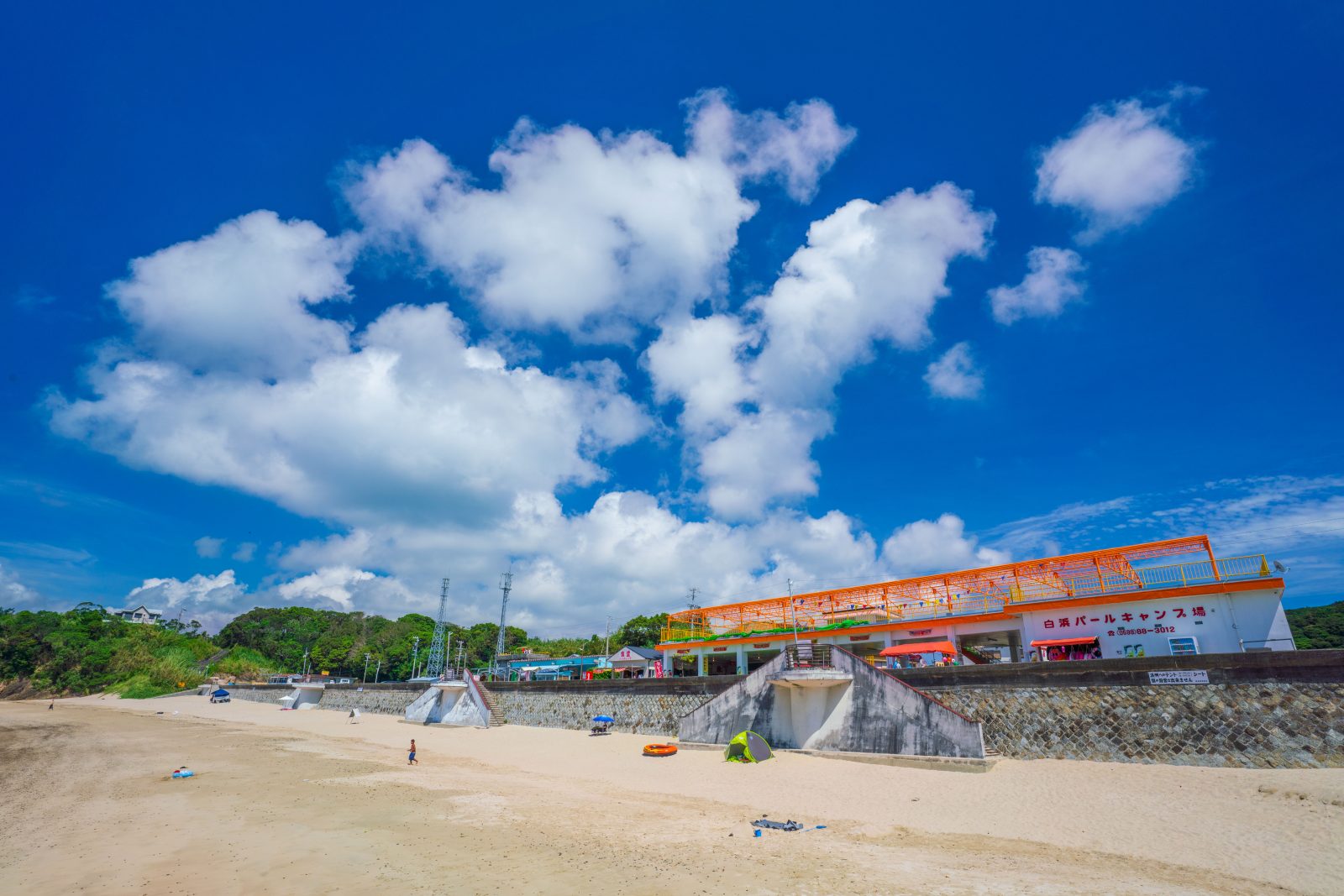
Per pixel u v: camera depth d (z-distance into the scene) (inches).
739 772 1294.3
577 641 5531.5
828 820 959.6
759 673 1531.7
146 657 5521.7
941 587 1871.3
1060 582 1611.7
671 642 2447.1
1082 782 1029.2
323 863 769.6
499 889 671.8
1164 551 1462.8
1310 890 619.5
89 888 708.0
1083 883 657.0
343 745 2041.1
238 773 1489.9
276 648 6289.4
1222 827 800.9
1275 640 1279.5
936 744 1224.2
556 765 1507.1
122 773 1525.6
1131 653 1430.9
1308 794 848.3
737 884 676.7
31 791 1320.1
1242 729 1011.3
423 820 977.5
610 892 659.4
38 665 5187.0
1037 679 1216.8
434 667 4611.2
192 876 735.7
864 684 1363.2
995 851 785.6
